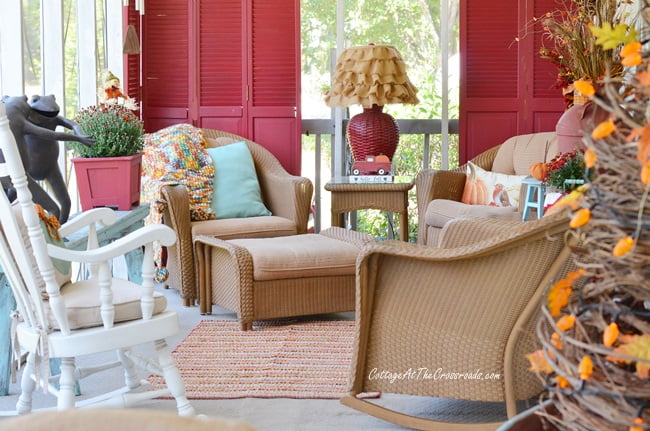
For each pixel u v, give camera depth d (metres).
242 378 3.63
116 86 5.06
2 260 2.60
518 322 2.75
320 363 3.84
